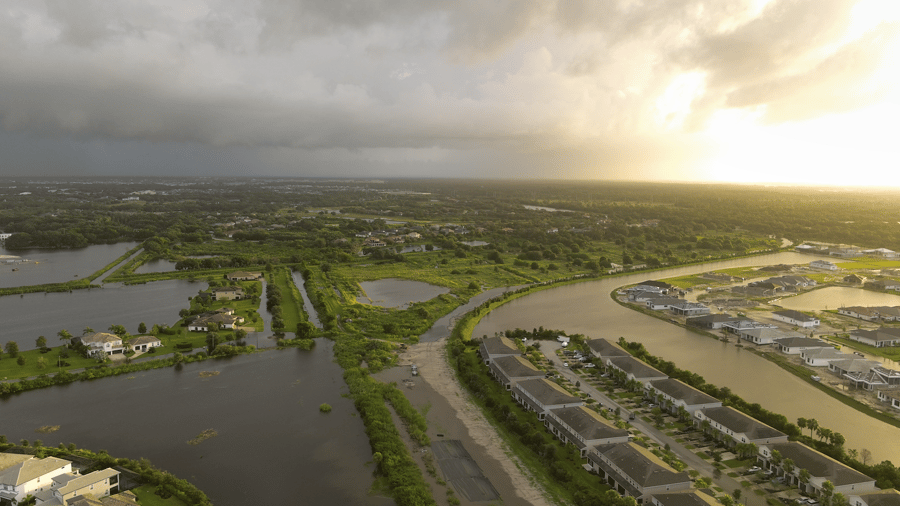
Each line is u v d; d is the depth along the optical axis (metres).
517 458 133.00
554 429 144.50
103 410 159.00
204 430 147.12
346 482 122.75
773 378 185.50
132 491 117.06
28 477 112.25
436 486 119.94
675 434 142.25
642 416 153.25
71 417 154.12
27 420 151.75
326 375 188.25
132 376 186.00
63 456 129.75
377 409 155.75
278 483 122.25
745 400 165.62
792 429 140.75
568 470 126.44
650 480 112.88
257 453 135.50
